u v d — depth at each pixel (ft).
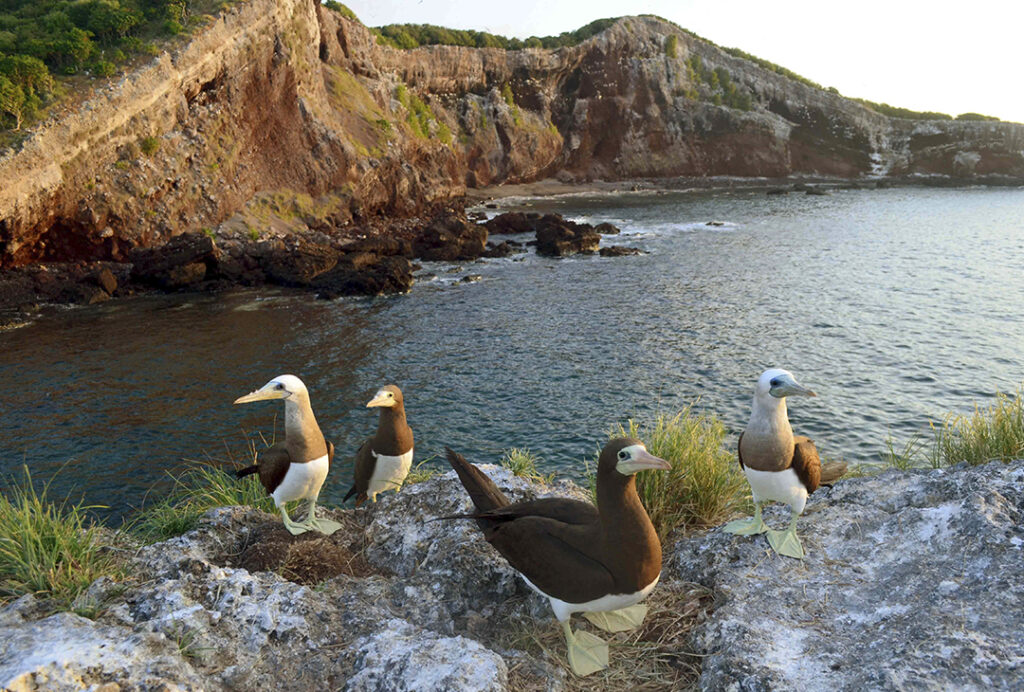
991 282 141.69
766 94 426.51
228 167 169.48
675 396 80.38
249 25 176.14
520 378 87.61
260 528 18.76
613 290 139.54
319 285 138.51
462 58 327.06
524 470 29.17
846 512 17.97
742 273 155.53
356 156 203.82
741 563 16.56
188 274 136.56
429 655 12.65
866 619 13.71
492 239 203.00
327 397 81.05
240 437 69.31
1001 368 88.02
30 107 134.51
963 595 13.43
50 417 74.95
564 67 371.15
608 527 13.24
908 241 199.00
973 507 15.74
